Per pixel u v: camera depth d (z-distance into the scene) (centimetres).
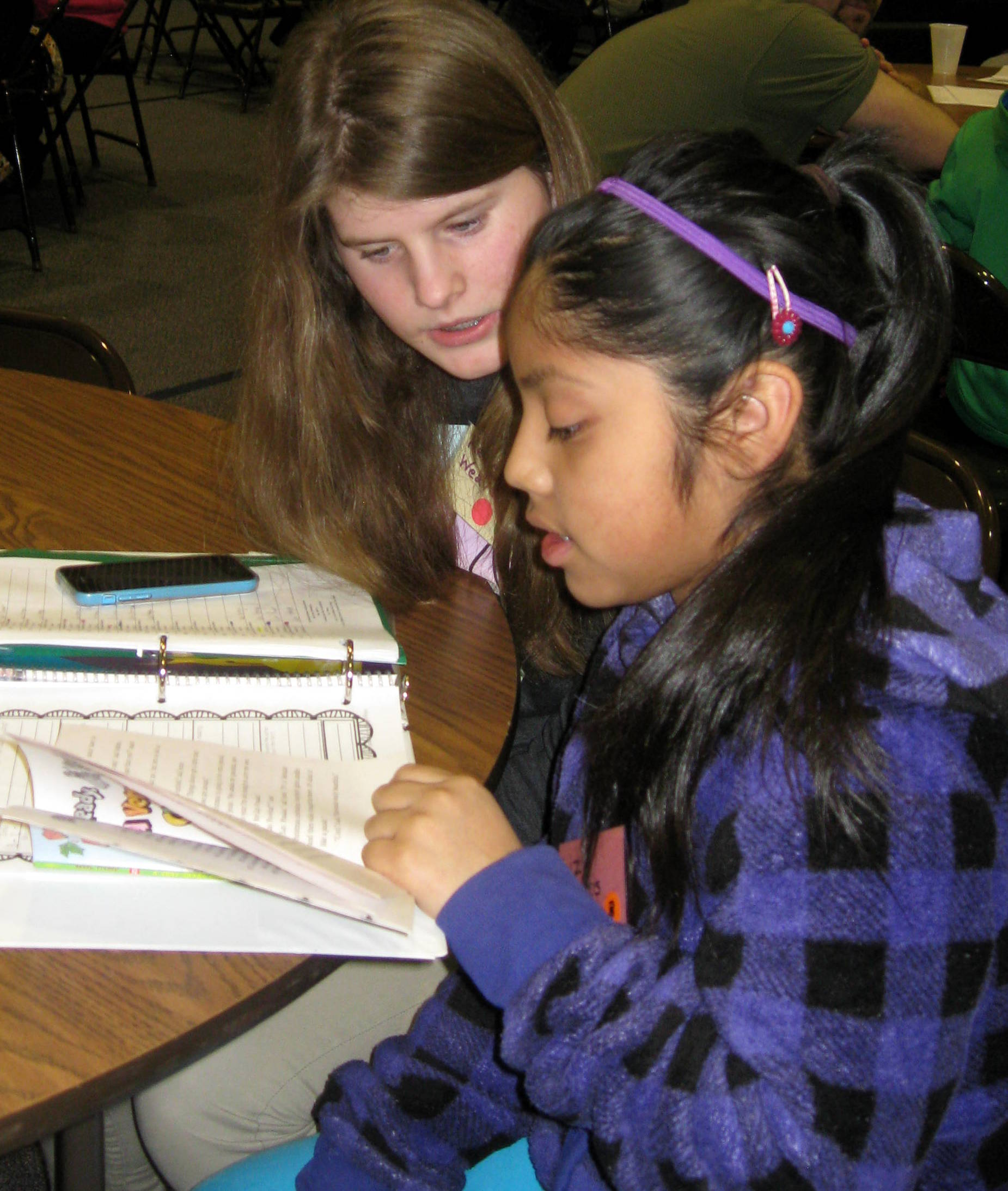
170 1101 99
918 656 67
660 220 71
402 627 107
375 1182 85
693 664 71
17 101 396
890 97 262
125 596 97
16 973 66
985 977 65
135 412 141
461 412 120
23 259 404
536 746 116
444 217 100
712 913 68
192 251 425
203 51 711
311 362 115
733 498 74
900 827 63
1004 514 201
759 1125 63
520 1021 71
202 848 71
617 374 71
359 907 70
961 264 180
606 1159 69
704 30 253
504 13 619
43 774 73
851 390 76
